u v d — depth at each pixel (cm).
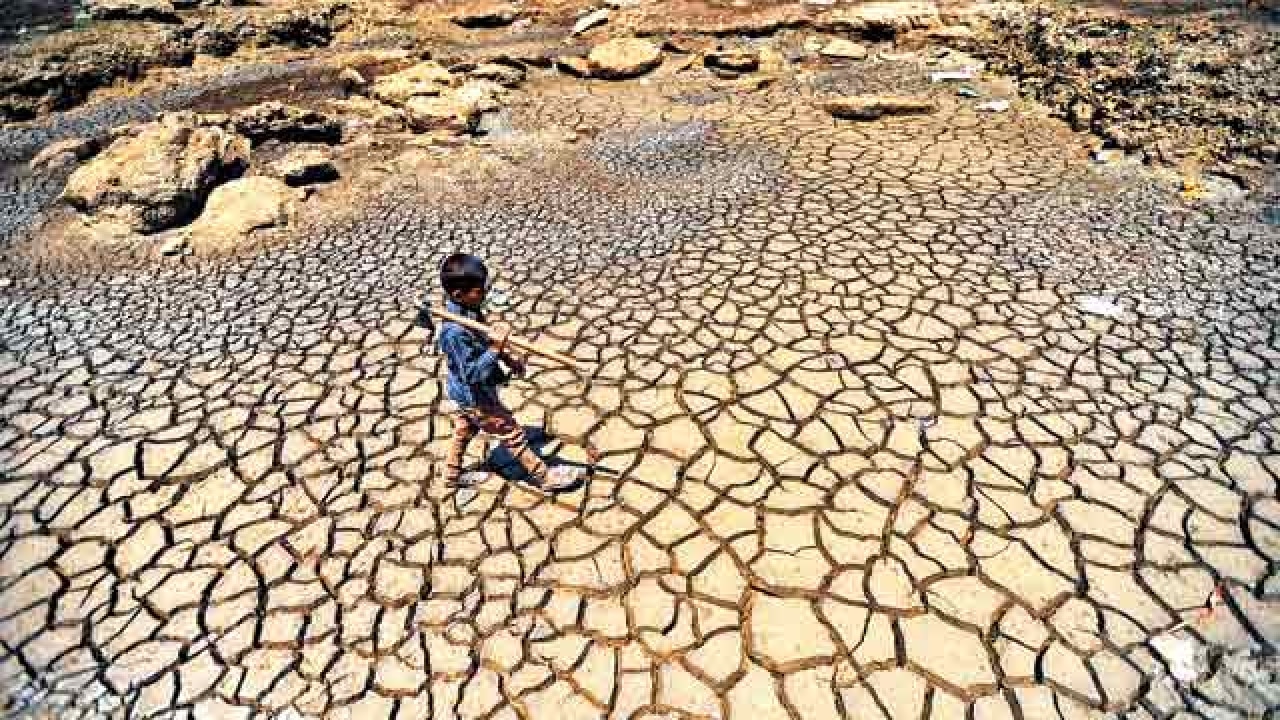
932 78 1191
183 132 933
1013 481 491
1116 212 789
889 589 432
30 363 660
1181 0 1384
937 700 382
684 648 411
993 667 394
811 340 623
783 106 1132
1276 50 1056
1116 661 393
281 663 415
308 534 488
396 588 451
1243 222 758
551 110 1195
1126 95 1016
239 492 520
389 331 675
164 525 499
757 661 403
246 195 895
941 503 480
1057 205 805
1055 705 378
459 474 507
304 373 628
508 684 400
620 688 395
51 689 408
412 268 776
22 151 1124
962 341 612
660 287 708
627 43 1347
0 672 418
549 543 472
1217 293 655
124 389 621
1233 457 498
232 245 844
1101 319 629
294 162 967
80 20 1534
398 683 403
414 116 1116
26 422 591
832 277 702
